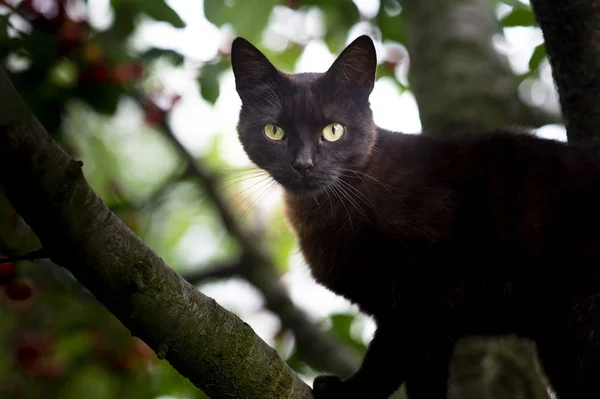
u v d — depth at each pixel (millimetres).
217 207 6477
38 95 4273
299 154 3824
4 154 1968
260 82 4090
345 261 3721
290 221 4117
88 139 6980
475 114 5078
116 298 2354
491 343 4543
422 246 3496
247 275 6242
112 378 5508
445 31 5578
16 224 4496
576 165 3561
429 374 3592
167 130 6574
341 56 3906
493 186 3600
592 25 3521
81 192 2121
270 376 2715
